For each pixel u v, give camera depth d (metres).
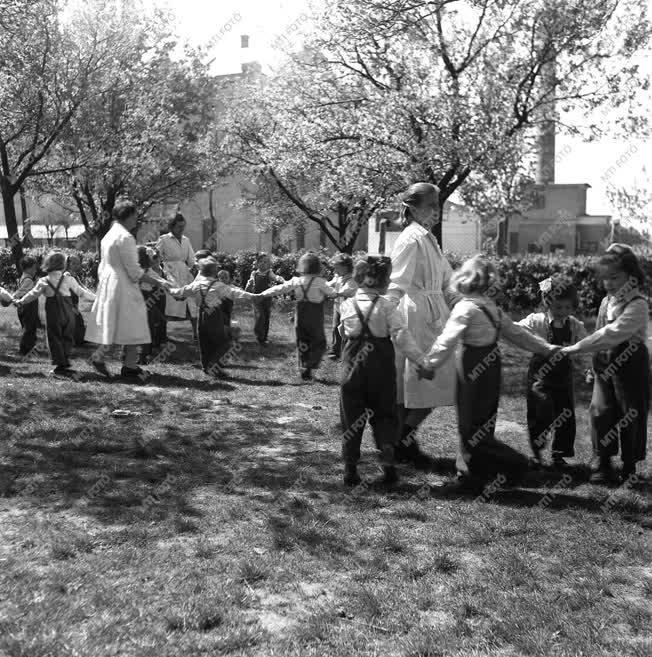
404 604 3.67
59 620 3.36
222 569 4.04
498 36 18.00
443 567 4.13
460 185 19.56
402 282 6.06
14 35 22.34
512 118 17.86
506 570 4.07
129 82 29.31
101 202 32.59
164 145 30.80
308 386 10.30
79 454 6.36
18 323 16.77
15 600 3.55
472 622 3.51
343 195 21.30
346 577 4.02
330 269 25.95
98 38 27.72
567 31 17.19
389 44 18.77
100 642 3.18
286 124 21.23
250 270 27.39
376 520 4.92
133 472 5.85
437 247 6.33
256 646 3.25
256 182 32.12
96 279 26.67
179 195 34.47
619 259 5.60
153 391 9.30
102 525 4.72
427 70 18.64
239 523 4.80
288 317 19.91
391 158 18.45
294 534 4.54
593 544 4.46
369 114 18.66
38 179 30.80
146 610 3.49
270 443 7.01
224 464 6.20
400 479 5.85
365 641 3.31
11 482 5.48
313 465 6.23
